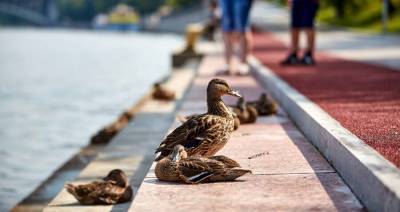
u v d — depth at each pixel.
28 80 47.91
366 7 76.31
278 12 104.38
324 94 14.27
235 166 8.41
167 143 8.88
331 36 51.69
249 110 12.68
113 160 13.64
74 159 16.08
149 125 17.34
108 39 125.75
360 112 11.45
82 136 23.89
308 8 22.52
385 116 10.94
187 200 7.53
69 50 89.38
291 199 7.47
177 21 123.56
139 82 43.19
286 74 19.42
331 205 7.26
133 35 143.62
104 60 67.00
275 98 16.59
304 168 8.89
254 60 26.33
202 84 20.83
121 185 10.17
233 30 22.06
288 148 10.24
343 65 22.58
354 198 7.51
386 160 7.56
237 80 20.69
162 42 101.69
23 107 32.44
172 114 19.14
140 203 7.47
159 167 8.30
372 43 39.97
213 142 8.83
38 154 20.64
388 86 15.61
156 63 60.16
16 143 22.53
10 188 16.23
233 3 21.83
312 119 10.68
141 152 14.29
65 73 53.22
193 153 8.77
